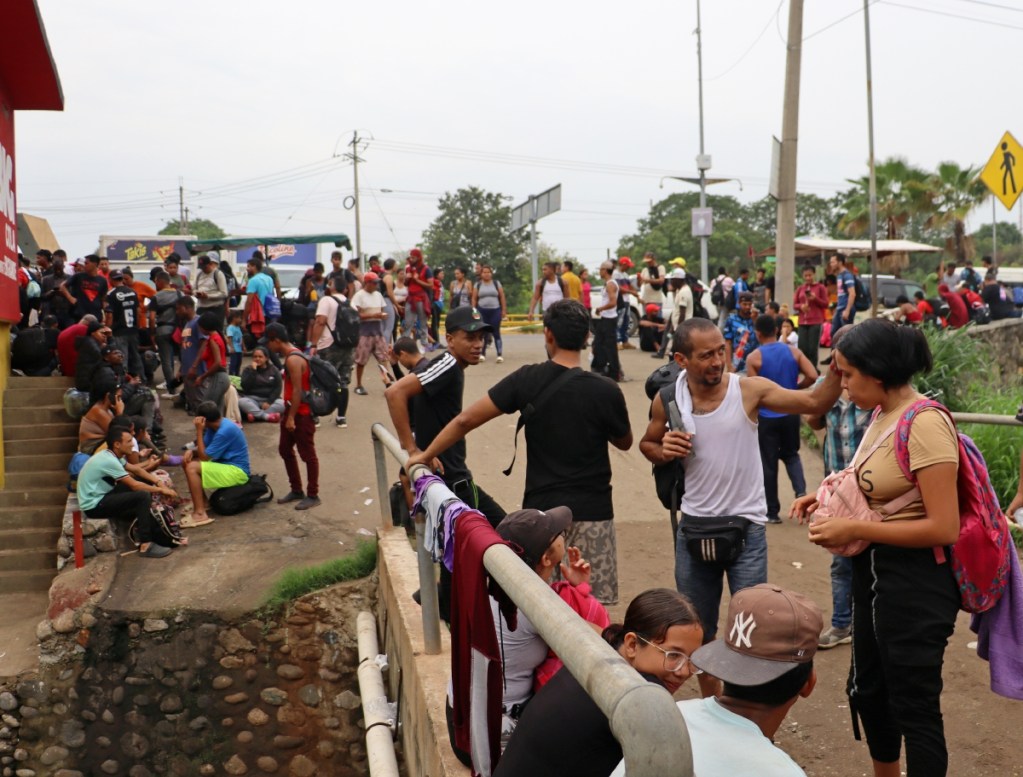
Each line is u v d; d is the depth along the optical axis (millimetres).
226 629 6746
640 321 18391
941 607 2984
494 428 11656
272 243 22016
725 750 2045
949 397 10602
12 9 9055
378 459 6930
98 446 8930
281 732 6688
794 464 8055
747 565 4047
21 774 6641
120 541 7859
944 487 2900
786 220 12789
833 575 5328
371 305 13438
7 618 7688
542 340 21969
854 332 3100
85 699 6715
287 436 8859
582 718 2287
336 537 8047
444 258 68062
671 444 4027
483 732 2951
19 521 9008
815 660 5234
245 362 16031
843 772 4082
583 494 4129
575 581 3486
